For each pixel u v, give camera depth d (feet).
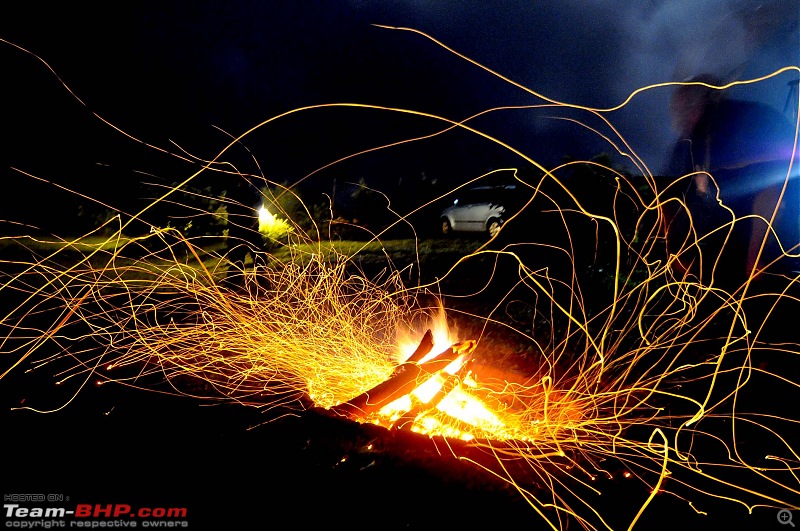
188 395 10.82
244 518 7.67
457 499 8.17
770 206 17.79
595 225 23.20
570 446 10.32
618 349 16.61
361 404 10.34
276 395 11.09
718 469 10.11
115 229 34.24
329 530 7.51
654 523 8.27
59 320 16.24
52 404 10.31
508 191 24.39
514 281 23.82
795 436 11.74
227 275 24.45
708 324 18.06
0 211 34.30
